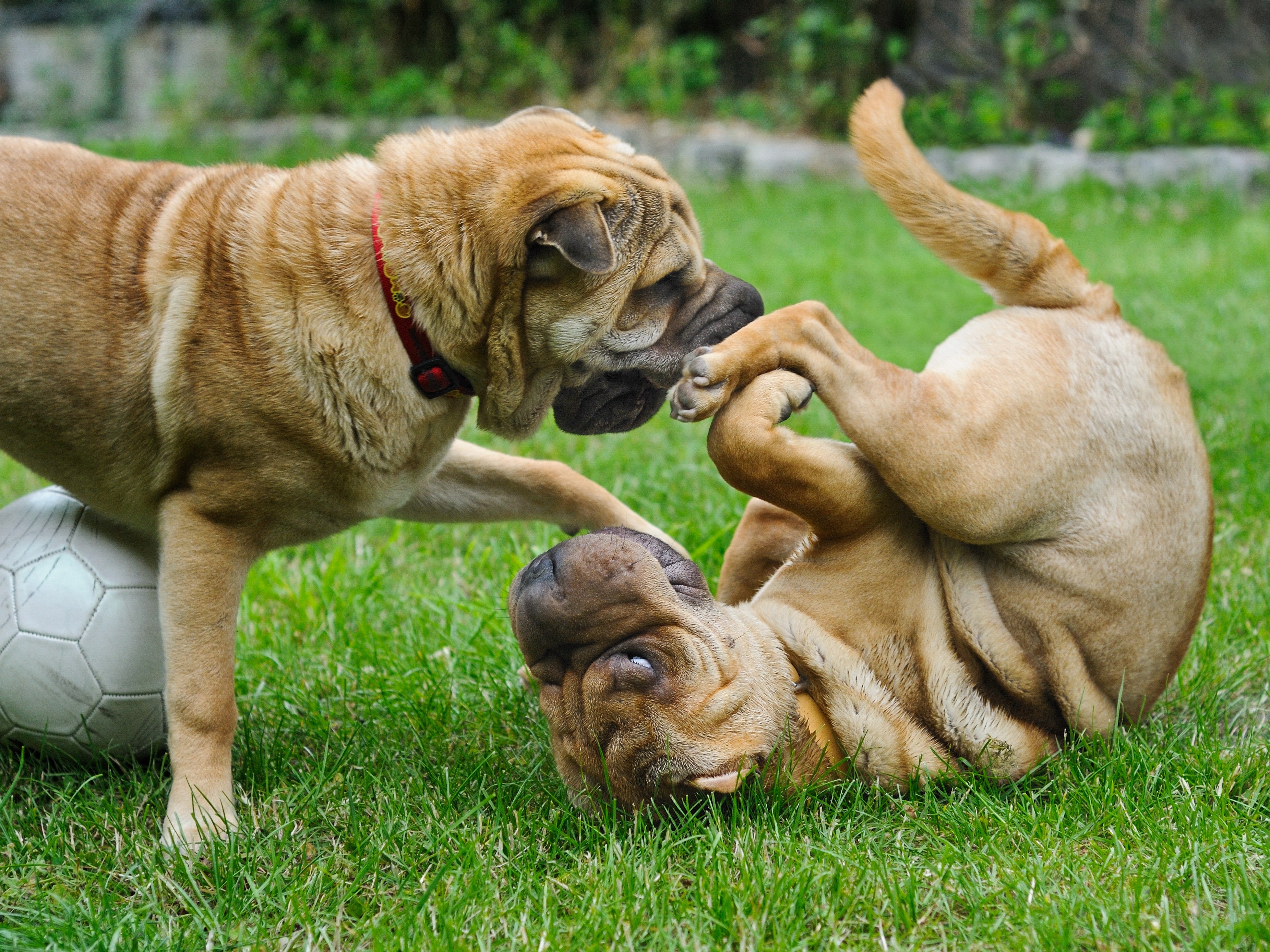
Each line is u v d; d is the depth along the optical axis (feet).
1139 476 11.33
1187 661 13.92
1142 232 37.37
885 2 50.39
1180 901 9.55
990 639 11.50
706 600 11.09
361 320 11.35
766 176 46.62
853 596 11.56
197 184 12.14
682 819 10.61
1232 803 11.11
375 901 10.25
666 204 12.19
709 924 9.50
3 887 10.53
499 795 11.41
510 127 12.28
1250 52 45.57
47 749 12.21
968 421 10.93
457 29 53.36
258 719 13.35
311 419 11.27
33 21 55.36
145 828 11.41
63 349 11.55
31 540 12.39
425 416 11.82
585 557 10.46
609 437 21.39
